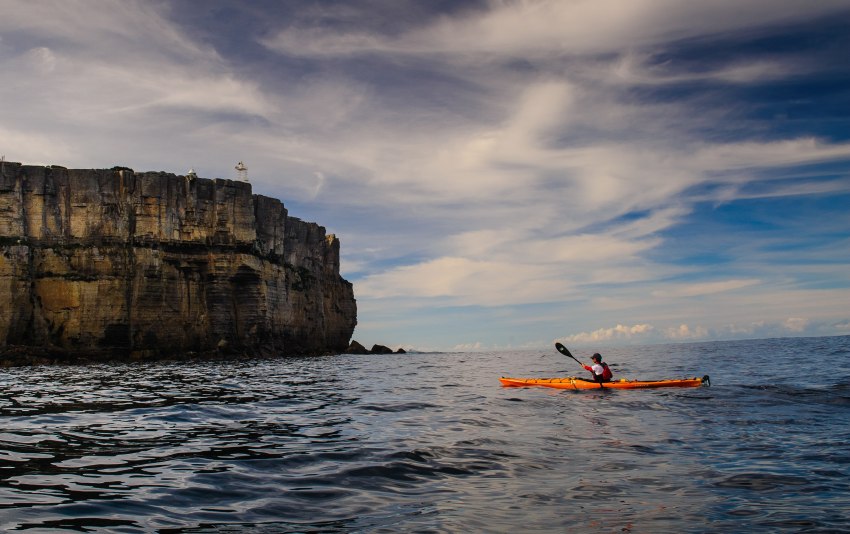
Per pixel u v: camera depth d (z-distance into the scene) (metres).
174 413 15.06
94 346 63.47
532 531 6.00
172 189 70.00
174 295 68.19
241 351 72.19
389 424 12.94
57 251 64.06
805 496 7.11
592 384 20.84
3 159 65.50
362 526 6.17
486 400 17.75
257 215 80.31
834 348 53.28
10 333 59.91
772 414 13.47
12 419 13.78
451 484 7.81
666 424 12.44
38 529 5.87
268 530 6.04
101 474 8.21
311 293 93.31
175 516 6.43
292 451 9.85
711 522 6.22
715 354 48.34
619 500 7.04
